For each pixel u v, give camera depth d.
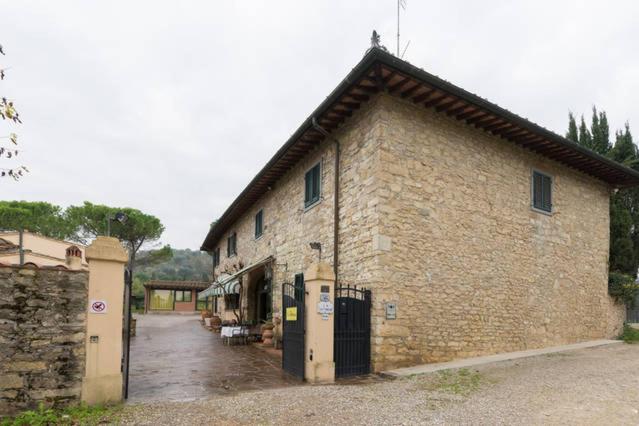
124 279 6.18
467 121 9.70
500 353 9.64
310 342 7.47
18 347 5.23
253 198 16.67
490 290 9.70
